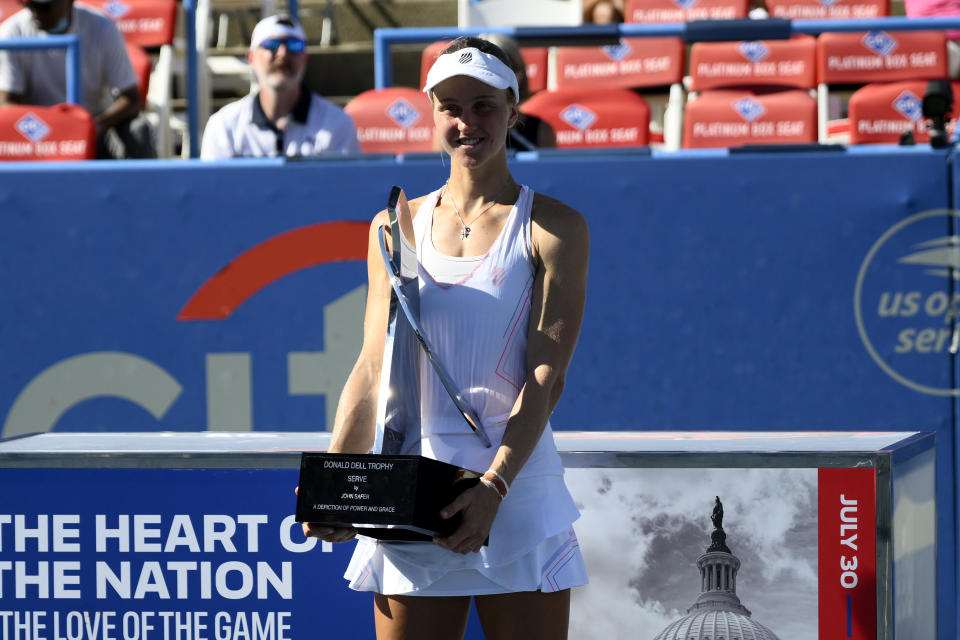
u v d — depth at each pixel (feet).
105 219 36.65
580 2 62.64
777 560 21.11
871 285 34.88
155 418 36.73
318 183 36.24
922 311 34.68
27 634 22.15
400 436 17.69
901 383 34.83
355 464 16.69
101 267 36.73
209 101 65.21
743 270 35.35
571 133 48.88
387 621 18.21
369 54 70.95
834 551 20.88
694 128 51.49
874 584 20.71
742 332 35.37
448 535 16.53
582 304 17.98
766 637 21.07
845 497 20.84
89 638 22.09
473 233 18.15
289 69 46.75
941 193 34.50
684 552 21.45
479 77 17.20
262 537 21.95
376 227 19.01
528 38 43.98
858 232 34.91
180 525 21.99
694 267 35.50
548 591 17.70
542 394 17.24
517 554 17.39
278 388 36.45
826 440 23.36
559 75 57.21
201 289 36.60
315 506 16.70
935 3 57.82
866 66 55.06
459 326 17.85
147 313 36.68
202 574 22.03
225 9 74.59
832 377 35.09
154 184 36.58
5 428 36.86
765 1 61.57
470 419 17.19
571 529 18.66
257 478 21.93
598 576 21.70
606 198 35.70
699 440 23.73
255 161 36.52
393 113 48.06
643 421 35.73
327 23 73.72
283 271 36.42
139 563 22.07
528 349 17.69
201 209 36.50
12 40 47.60
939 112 35.68
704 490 21.38
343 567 21.89
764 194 35.19
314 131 47.44
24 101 52.37
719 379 35.42
